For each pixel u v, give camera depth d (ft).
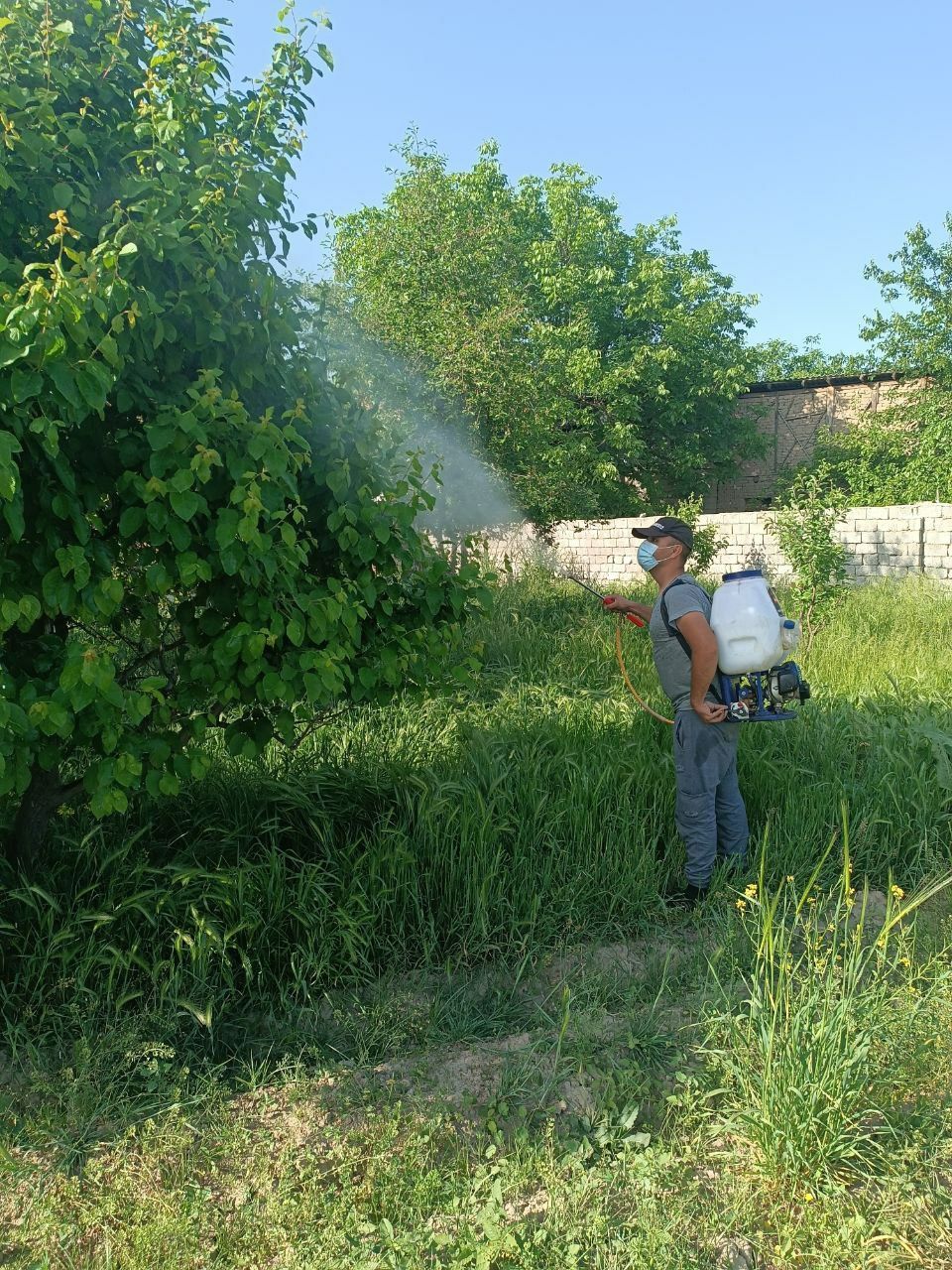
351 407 11.03
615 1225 7.81
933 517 45.50
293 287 10.75
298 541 10.43
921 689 21.63
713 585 41.09
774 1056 9.14
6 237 9.18
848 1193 8.14
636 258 87.10
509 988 11.46
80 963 10.35
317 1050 9.96
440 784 14.02
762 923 11.51
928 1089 9.21
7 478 7.20
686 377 81.20
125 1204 8.07
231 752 10.44
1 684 8.27
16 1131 8.83
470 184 73.61
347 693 11.88
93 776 9.22
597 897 13.17
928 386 76.13
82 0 9.78
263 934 11.29
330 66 10.68
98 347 7.95
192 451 9.15
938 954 11.31
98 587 8.91
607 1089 9.37
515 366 37.58
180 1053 9.98
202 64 9.72
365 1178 8.46
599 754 16.05
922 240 75.66
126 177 9.68
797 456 89.97
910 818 15.26
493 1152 8.68
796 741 17.13
